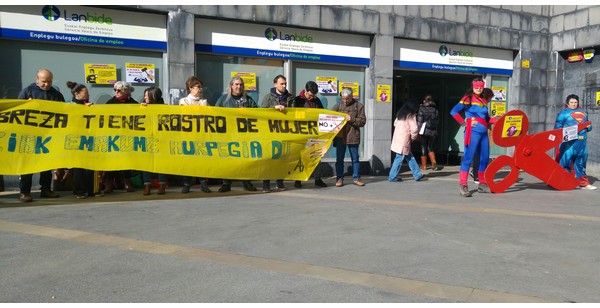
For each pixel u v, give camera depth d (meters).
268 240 4.90
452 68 11.86
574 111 8.52
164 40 8.91
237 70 9.73
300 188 8.39
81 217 5.91
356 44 10.70
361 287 3.63
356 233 5.17
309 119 7.88
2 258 4.32
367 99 10.93
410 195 7.68
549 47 12.78
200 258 4.33
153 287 3.65
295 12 9.80
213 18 9.24
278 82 7.97
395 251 4.53
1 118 6.46
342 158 8.56
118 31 8.55
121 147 6.91
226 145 7.40
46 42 8.12
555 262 4.23
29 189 6.89
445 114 13.80
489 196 7.65
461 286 3.65
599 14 11.57
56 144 6.65
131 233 5.16
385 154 10.98
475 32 11.80
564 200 7.30
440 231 5.27
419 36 11.14
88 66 8.50
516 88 12.56
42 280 3.79
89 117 6.83
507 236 5.07
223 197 7.39
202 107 7.33
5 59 7.93
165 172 7.08
